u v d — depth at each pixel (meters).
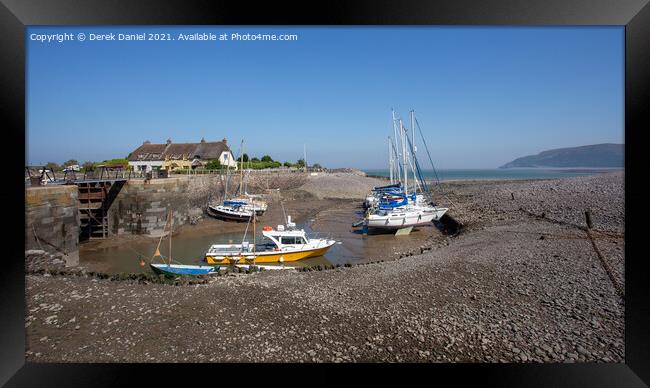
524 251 13.80
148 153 53.19
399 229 24.17
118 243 22.30
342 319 8.38
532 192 31.84
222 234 25.12
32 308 8.82
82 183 23.28
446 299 9.52
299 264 16.44
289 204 40.91
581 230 17.00
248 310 8.83
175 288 10.28
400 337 7.53
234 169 46.75
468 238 17.77
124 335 7.59
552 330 7.65
